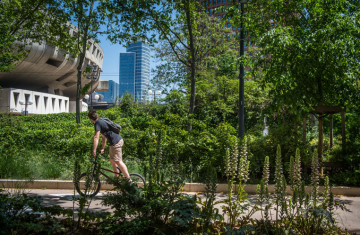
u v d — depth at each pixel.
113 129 6.13
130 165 8.86
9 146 9.95
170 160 8.37
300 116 8.83
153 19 13.74
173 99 25.67
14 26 15.38
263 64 9.49
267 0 10.61
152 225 3.39
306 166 8.23
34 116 31.09
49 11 15.43
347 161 8.16
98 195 6.50
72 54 17.55
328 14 8.84
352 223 4.85
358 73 8.84
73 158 9.31
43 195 6.51
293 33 9.06
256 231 3.38
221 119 24.95
